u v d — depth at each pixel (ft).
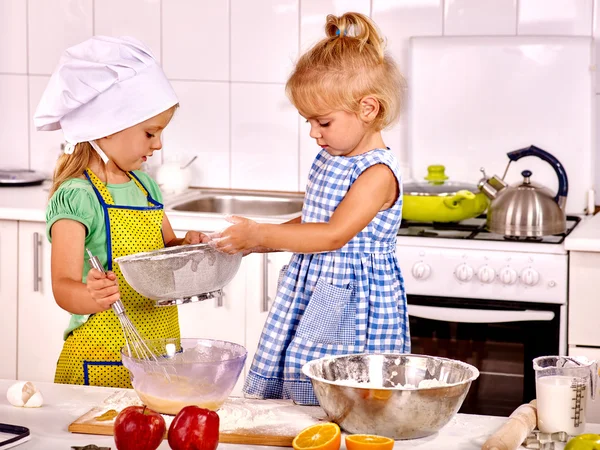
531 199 8.72
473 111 9.96
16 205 9.72
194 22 10.82
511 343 8.44
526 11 9.91
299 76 5.57
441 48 9.93
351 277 5.78
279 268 9.18
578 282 8.29
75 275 5.75
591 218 9.51
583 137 9.75
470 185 9.41
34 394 5.02
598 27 9.78
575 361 4.86
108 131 5.89
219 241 5.18
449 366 4.92
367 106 5.54
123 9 11.01
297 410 4.98
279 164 10.89
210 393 4.83
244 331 9.37
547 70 9.73
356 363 5.02
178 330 6.54
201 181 11.12
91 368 6.10
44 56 11.31
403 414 4.43
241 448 4.50
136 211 6.18
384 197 5.66
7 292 9.90
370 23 5.66
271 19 10.61
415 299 8.65
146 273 5.07
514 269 8.40
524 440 4.54
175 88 10.99
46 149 11.50
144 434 4.19
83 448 4.35
